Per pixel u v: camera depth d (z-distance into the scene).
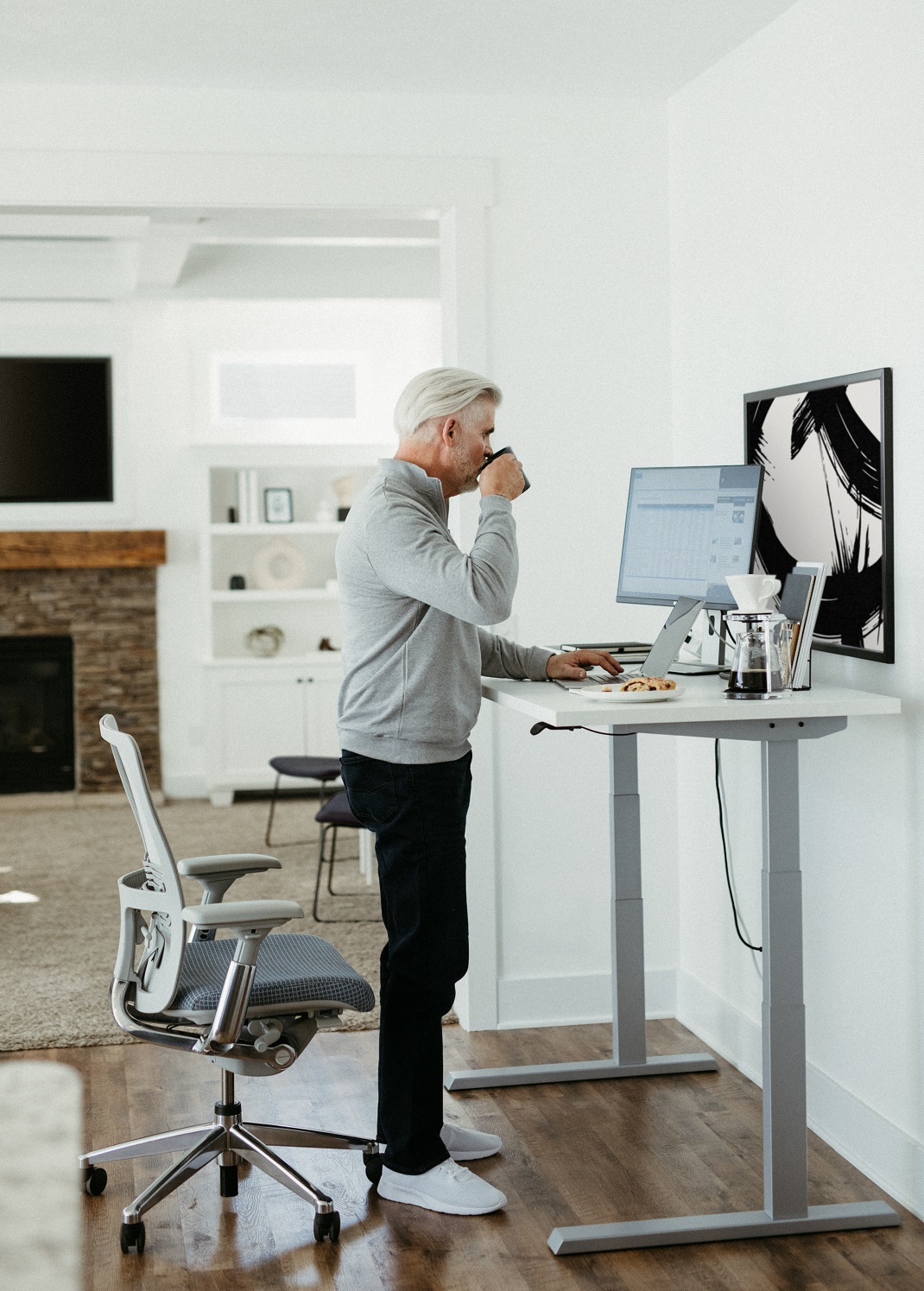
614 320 3.75
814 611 2.57
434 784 2.57
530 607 3.74
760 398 3.14
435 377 2.61
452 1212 2.62
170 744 7.69
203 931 2.82
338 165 3.58
